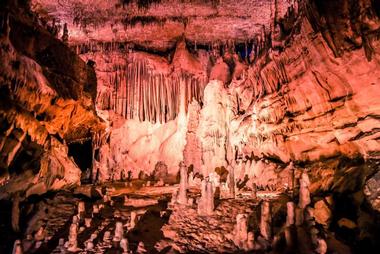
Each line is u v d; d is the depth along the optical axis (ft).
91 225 25.00
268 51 34.47
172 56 47.06
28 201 27.94
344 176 24.36
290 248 19.80
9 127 22.31
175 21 41.06
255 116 37.32
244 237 21.74
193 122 44.34
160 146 47.06
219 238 22.65
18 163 25.04
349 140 25.59
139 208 28.09
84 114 34.09
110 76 46.60
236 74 45.14
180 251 21.25
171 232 23.20
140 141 46.93
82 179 46.03
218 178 34.32
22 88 23.24
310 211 21.22
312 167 28.89
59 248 21.63
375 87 22.45
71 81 30.66
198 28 43.01
